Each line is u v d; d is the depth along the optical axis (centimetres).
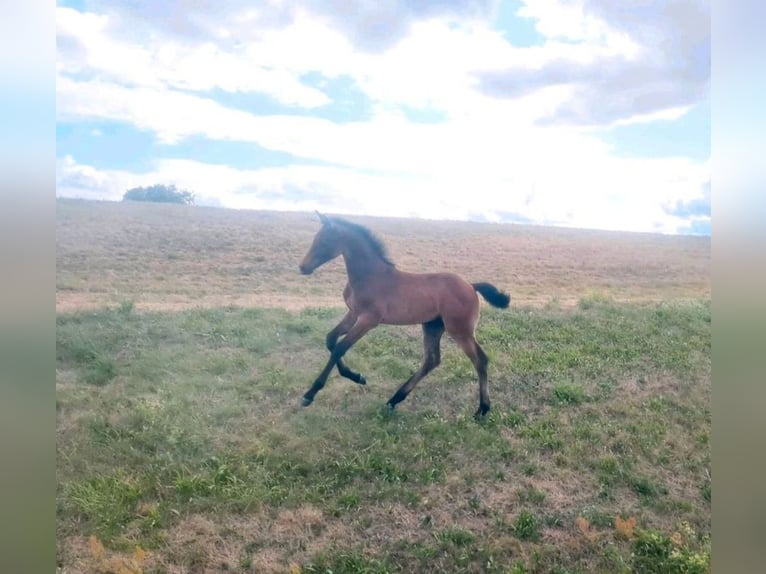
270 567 249
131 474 255
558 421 292
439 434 282
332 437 276
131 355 268
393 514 263
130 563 246
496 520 267
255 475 263
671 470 290
